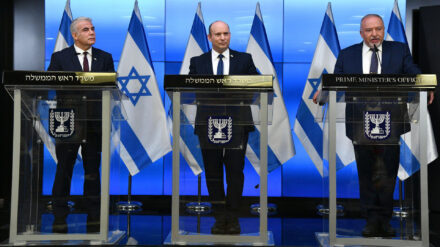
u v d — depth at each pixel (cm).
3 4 441
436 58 406
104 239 233
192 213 237
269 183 445
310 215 374
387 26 441
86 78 229
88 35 339
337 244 231
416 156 230
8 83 227
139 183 446
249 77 230
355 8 444
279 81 448
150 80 405
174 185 237
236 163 236
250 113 236
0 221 338
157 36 450
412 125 230
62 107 234
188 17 450
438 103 405
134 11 415
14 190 232
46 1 445
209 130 237
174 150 237
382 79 225
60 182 234
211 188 237
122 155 401
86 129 235
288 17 449
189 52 419
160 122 401
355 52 314
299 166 445
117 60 449
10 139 438
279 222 336
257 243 234
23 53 444
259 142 236
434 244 262
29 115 234
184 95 237
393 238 229
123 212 377
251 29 424
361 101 231
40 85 228
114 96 247
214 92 233
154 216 356
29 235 232
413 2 436
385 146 230
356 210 231
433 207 410
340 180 232
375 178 231
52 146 234
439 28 406
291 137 409
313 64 420
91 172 235
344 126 232
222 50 344
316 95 271
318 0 447
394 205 230
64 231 233
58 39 420
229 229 235
